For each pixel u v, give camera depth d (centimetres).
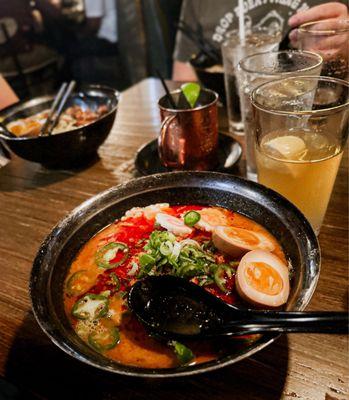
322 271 29
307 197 30
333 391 21
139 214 32
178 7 105
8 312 29
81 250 30
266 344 19
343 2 70
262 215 29
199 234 30
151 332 22
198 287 23
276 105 33
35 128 49
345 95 31
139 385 23
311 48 43
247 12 79
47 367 25
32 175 48
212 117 39
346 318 18
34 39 152
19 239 37
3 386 33
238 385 22
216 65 63
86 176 46
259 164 32
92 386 23
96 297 26
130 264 28
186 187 32
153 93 66
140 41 140
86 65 167
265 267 24
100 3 139
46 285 25
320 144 30
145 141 51
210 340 22
